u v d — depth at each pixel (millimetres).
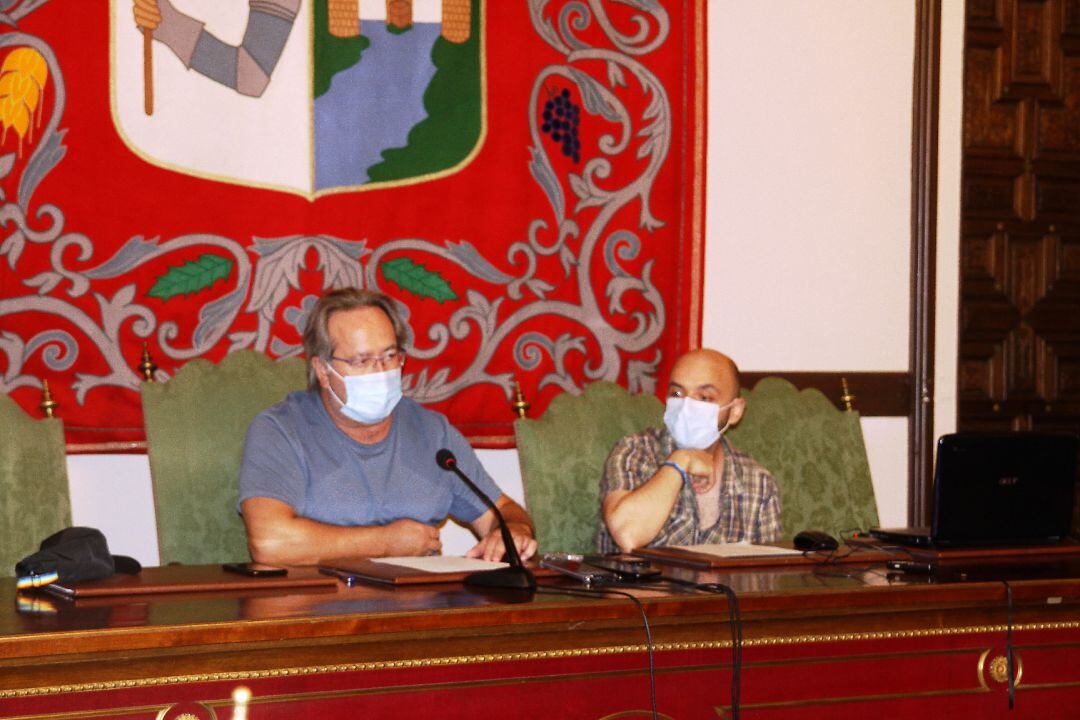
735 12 4246
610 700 2074
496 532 2621
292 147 3553
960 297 4602
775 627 2209
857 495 3787
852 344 4449
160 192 3396
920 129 4520
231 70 3482
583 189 3926
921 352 4516
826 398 3912
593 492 3389
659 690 2111
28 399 3262
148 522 3514
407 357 3684
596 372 3947
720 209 4234
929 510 4504
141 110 3377
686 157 4078
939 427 4566
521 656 1996
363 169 3637
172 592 2076
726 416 3090
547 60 3873
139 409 3377
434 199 3721
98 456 3453
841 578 2381
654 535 2893
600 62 3949
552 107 3881
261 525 2631
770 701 2209
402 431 2996
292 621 1810
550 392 3875
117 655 1721
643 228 4012
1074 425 4762
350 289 2883
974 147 4633
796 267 4355
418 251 3699
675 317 4066
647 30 4020
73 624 1747
